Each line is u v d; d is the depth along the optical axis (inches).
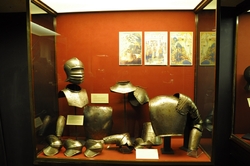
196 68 83.1
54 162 69.6
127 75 84.4
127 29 83.6
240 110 84.9
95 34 84.1
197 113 70.3
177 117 68.1
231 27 86.3
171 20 83.2
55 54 84.3
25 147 92.0
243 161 77.4
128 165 67.2
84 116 79.7
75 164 68.6
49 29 81.5
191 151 68.4
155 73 84.1
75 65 76.5
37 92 74.7
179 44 83.2
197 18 82.4
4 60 90.2
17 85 90.6
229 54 87.0
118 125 83.8
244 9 79.1
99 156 69.8
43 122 78.3
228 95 87.9
